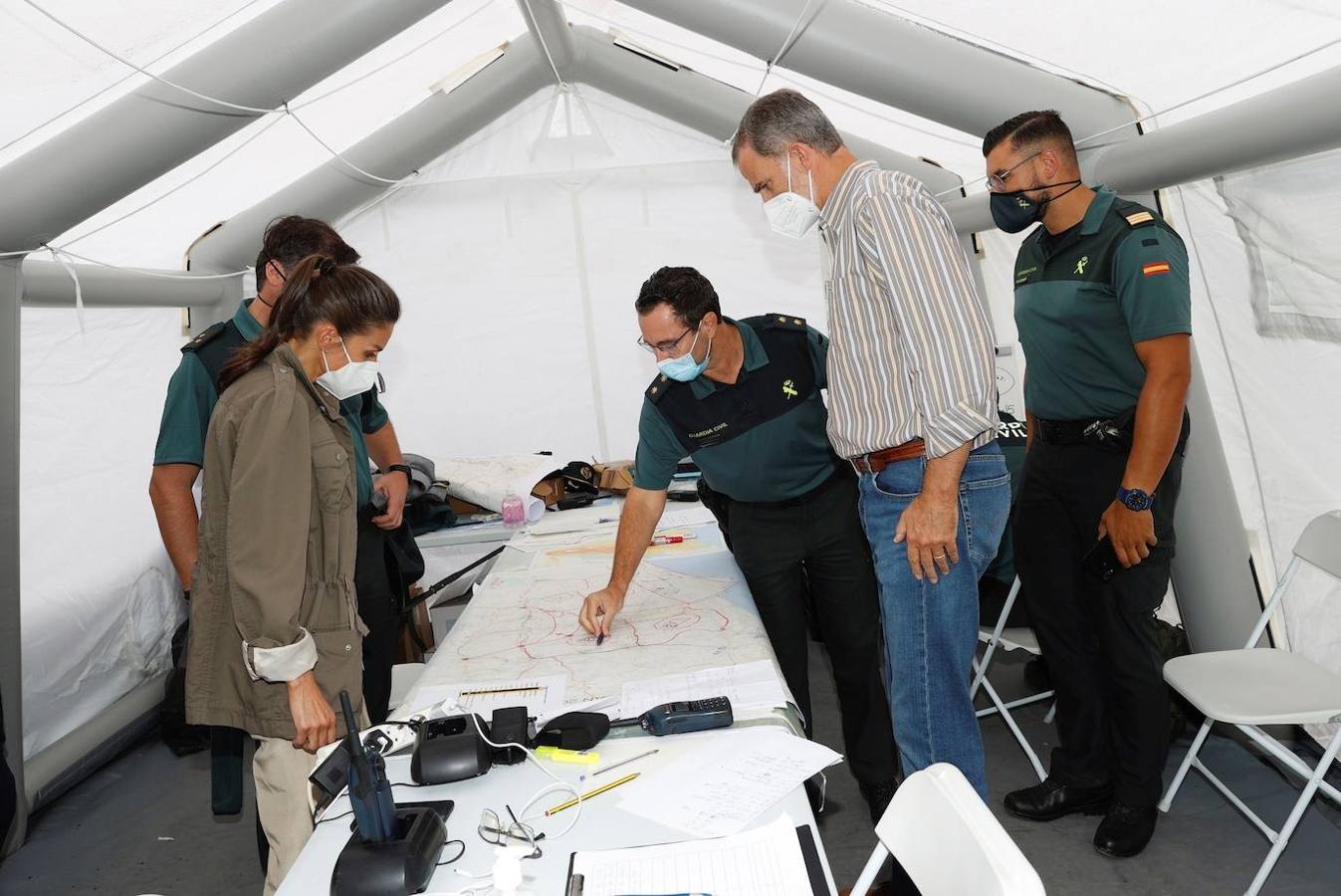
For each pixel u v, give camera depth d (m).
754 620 1.94
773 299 4.67
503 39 3.83
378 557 2.42
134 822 3.09
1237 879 2.20
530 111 4.44
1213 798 2.56
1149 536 2.09
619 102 4.45
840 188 1.70
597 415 4.75
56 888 2.72
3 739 2.10
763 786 1.24
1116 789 2.38
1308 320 2.33
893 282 1.58
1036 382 2.34
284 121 3.37
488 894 1.06
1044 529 2.41
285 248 2.13
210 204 3.68
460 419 4.74
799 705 2.37
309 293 1.66
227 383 1.66
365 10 2.67
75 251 3.25
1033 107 2.63
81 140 2.55
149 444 3.91
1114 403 2.21
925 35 2.69
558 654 1.84
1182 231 2.68
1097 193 2.20
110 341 3.63
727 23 2.77
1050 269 2.26
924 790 1.10
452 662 1.84
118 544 3.73
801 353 2.17
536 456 3.93
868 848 2.47
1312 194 2.20
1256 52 2.14
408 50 3.39
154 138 2.61
